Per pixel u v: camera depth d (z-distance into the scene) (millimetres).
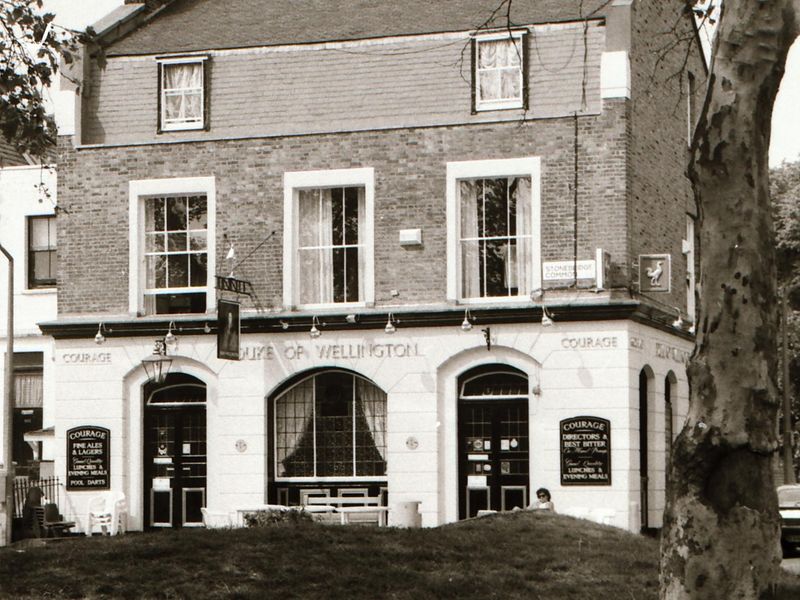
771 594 11328
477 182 29891
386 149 30156
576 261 28984
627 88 29062
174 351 31031
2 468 28844
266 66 31359
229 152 31016
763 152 11656
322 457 30438
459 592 14961
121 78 32031
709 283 11531
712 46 11914
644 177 30141
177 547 16297
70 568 15445
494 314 29219
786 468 45812
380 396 30250
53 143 20172
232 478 30641
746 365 11359
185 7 33031
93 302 31531
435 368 29672
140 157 31438
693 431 11430
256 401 30562
